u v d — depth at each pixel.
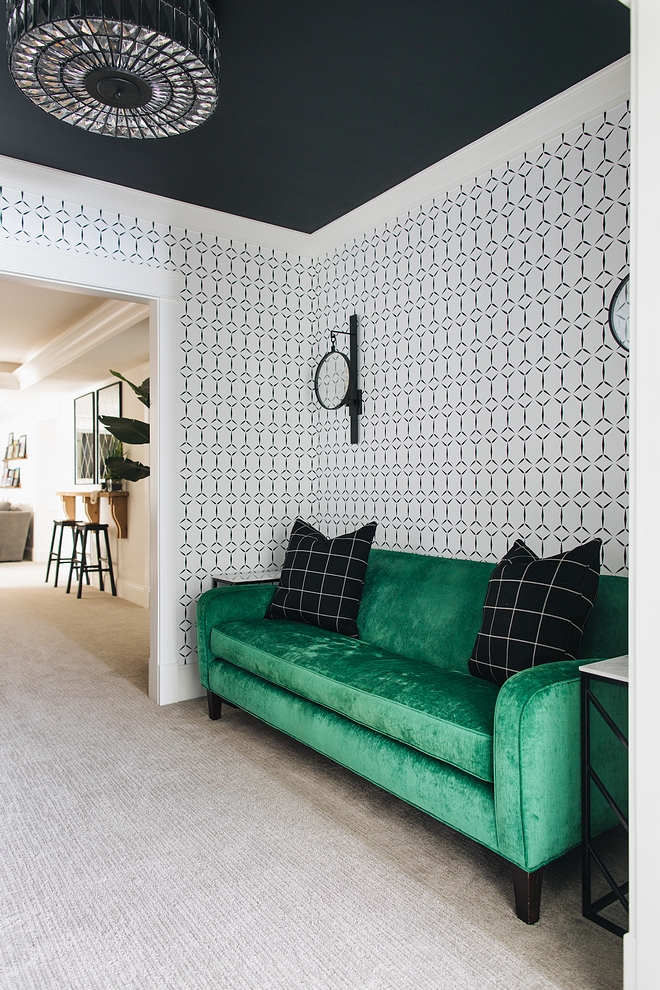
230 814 2.33
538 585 2.17
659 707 1.38
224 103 2.62
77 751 2.89
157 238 3.55
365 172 3.23
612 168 2.48
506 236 2.90
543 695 1.70
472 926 1.73
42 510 10.63
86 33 1.83
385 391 3.59
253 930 1.71
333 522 4.00
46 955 1.62
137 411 6.87
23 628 5.46
